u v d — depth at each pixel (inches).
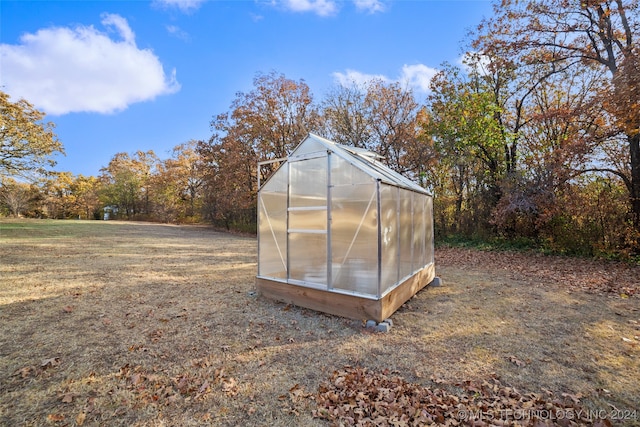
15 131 697.6
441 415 99.9
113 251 463.8
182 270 345.4
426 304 228.7
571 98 502.3
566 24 440.5
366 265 184.4
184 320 190.7
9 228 694.5
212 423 99.3
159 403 109.3
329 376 127.6
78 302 221.1
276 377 126.8
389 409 104.1
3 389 115.4
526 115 544.4
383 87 703.7
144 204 1592.0
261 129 828.0
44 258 381.1
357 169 188.1
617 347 154.6
